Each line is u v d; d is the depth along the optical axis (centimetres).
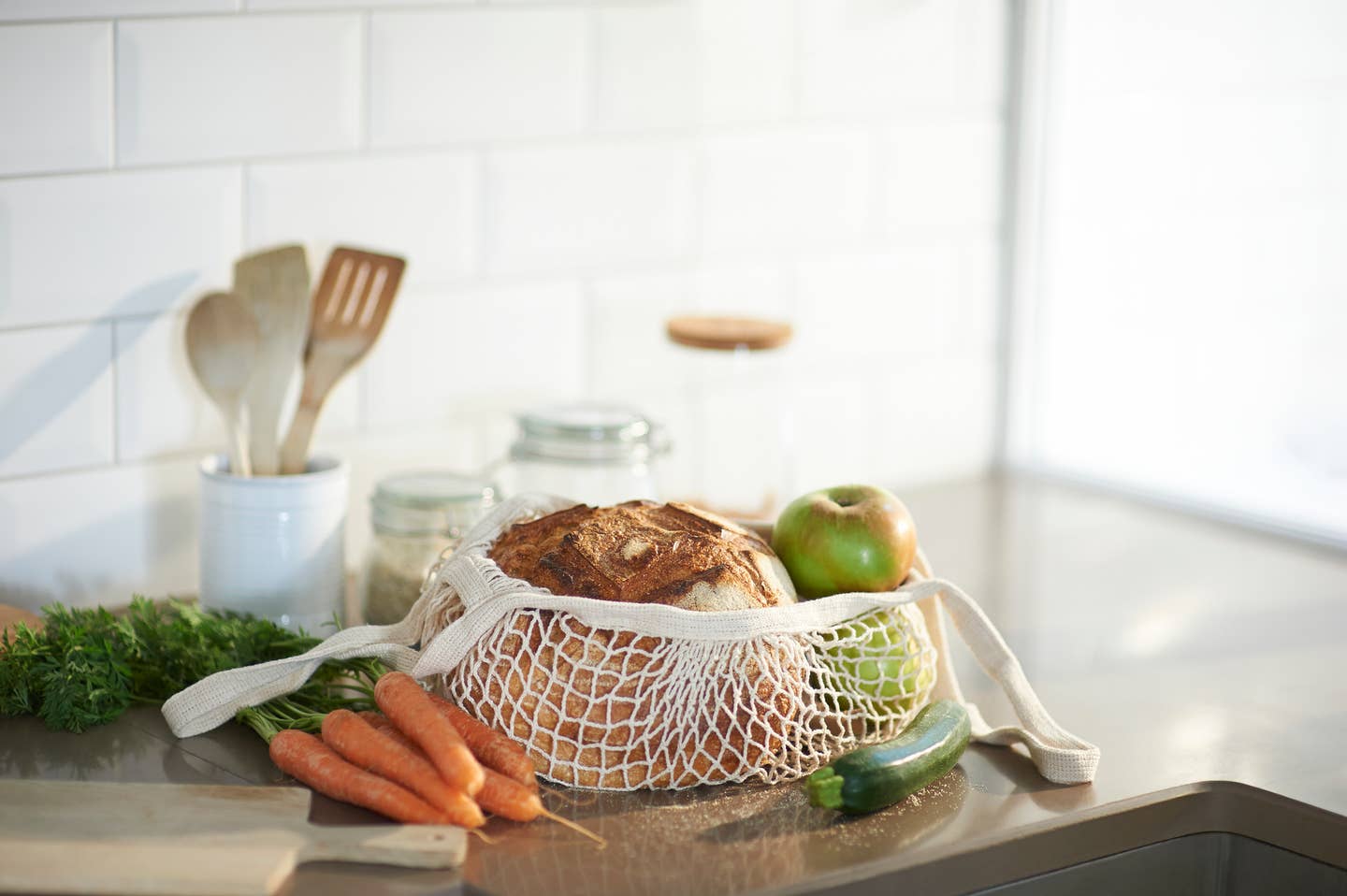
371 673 105
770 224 161
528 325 147
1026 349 182
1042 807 96
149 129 123
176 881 80
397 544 121
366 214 135
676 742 95
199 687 102
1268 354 169
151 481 128
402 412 141
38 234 119
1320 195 163
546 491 127
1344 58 161
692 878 85
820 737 104
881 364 173
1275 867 99
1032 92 175
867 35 163
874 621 103
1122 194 176
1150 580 145
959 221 175
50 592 125
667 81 151
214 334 116
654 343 156
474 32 138
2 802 90
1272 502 169
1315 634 131
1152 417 178
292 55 129
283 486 116
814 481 170
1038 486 178
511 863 87
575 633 95
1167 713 112
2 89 116
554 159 146
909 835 92
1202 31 168
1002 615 134
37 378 121
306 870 85
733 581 97
